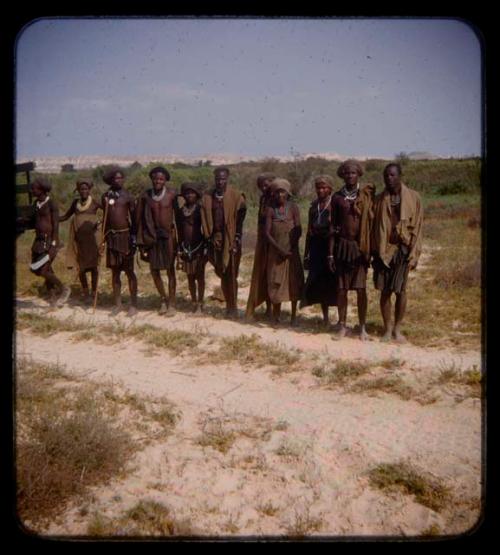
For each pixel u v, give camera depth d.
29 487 4.19
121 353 7.84
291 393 6.40
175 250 9.62
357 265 8.04
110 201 9.67
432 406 5.92
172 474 4.73
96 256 10.55
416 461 4.85
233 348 7.74
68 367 7.18
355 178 7.93
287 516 4.23
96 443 4.80
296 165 26.09
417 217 7.79
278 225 8.53
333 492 4.50
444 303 10.09
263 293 9.11
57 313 10.01
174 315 9.70
